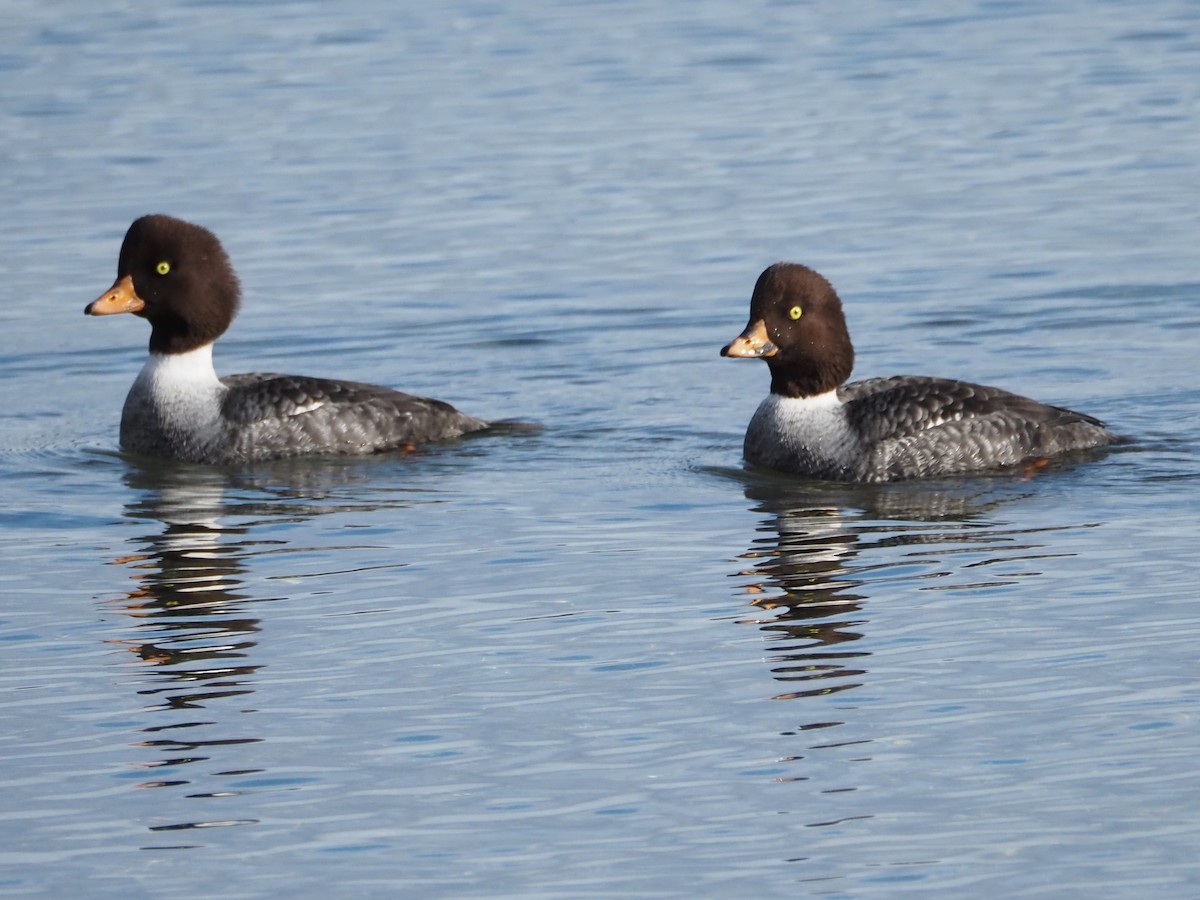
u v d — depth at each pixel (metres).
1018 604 12.77
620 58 34.22
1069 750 10.40
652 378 19.88
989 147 28.30
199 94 31.97
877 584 13.29
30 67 33.91
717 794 10.03
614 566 13.88
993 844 9.43
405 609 13.02
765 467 16.81
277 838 9.71
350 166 27.86
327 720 11.12
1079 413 17.02
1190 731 10.57
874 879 9.14
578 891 9.11
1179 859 9.21
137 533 14.97
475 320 21.73
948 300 21.86
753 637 12.28
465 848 9.55
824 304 16.64
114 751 10.77
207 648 12.34
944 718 10.88
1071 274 22.59
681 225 25.03
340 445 17.33
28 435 18.42
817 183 26.70
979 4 38.38
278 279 23.25
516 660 12.00
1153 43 34.50
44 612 13.10
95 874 9.41
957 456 16.25
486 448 17.53
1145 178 26.42
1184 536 14.18
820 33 36.12
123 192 26.75
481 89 32.06
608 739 10.76
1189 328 20.77
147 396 17.64
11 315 22.25
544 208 25.83
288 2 39.19
